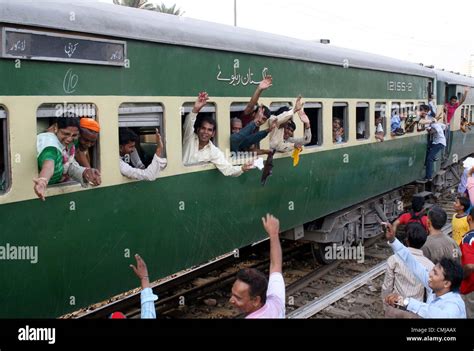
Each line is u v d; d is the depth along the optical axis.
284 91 7.48
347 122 9.28
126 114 5.18
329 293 7.76
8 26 4.06
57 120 4.41
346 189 9.31
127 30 5.05
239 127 6.72
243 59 6.67
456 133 16.55
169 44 5.55
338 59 8.80
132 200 5.23
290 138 7.58
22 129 4.21
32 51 4.23
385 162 10.83
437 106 14.87
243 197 6.79
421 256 5.09
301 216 8.09
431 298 4.74
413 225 5.23
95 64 4.76
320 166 8.42
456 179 17.44
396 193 12.36
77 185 4.67
